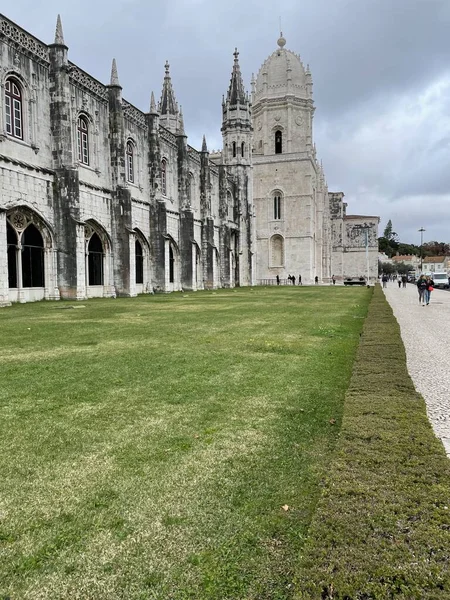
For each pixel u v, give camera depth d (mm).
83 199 32188
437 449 4543
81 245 30031
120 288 35375
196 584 3082
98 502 4109
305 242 82688
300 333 14039
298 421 6207
